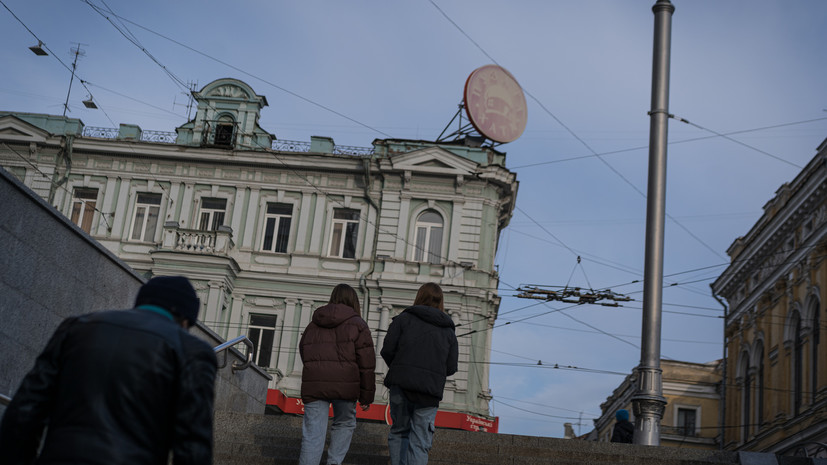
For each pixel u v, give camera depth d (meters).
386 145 35.91
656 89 13.72
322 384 8.55
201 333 13.22
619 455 10.36
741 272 41.91
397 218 34.69
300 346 8.84
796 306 34.75
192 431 3.74
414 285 33.56
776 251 38.03
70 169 35.81
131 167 35.78
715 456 10.48
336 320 8.69
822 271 32.31
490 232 34.62
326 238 34.91
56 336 3.86
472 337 33.19
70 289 9.71
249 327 34.03
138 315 3.90
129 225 35.25
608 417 64.38
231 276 33.91
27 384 3.75
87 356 3.70
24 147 35.72
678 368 50.53
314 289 34.19
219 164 35.72
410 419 8.53
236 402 14.18
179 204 35.38
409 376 8.24
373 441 10.79
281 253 34.59
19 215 8.71
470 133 36.41
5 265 8.55
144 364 3.72
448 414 31.81
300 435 10.63
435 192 34.84
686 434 49.41
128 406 3.65
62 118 36.47
